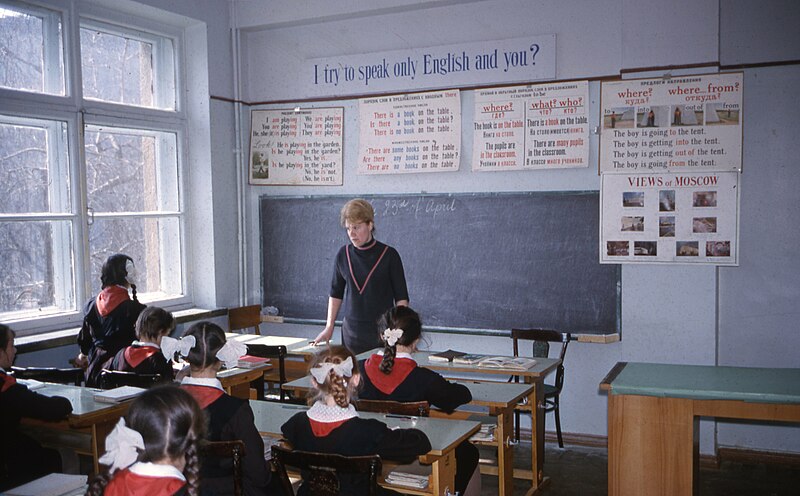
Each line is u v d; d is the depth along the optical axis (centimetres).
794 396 280
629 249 454
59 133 459
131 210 514
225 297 560
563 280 475
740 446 447
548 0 474
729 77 430
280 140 561
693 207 439
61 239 462
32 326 436
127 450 150
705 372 327
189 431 159
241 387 404
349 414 232
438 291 512
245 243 573
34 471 299
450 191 508
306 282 558
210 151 543
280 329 572
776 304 435
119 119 494
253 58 568
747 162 436
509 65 484
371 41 529
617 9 456
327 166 546
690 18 435
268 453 259
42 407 275
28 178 443
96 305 398
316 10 529
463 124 500
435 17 507
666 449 297
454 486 273
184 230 548
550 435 486
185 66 546
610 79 457
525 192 483
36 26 445
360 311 423
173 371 347
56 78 457
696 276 441
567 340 439
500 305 494
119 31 504
